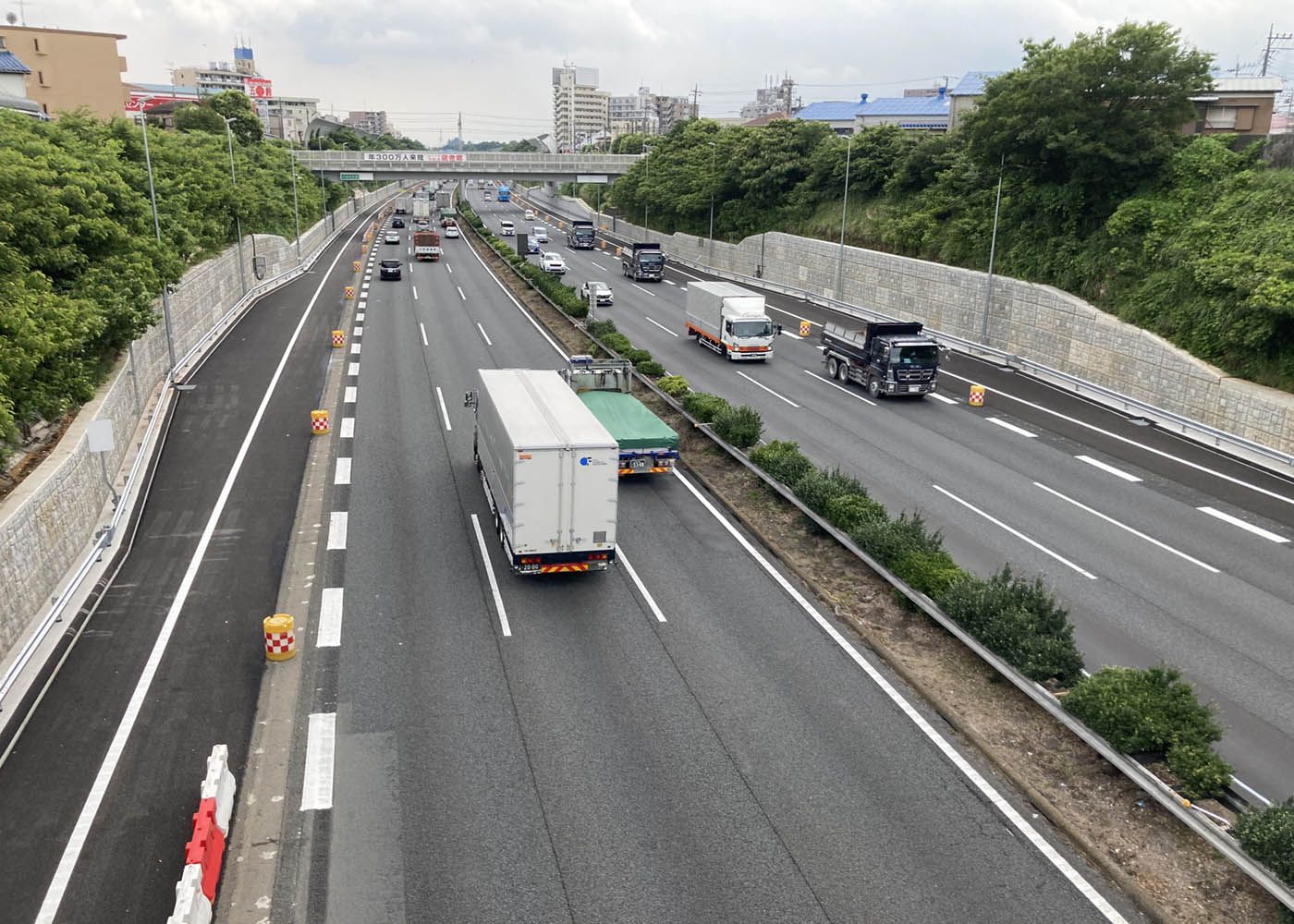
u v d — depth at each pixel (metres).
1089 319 36.16
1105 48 37.25
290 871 10.80
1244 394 28.45
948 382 38.25
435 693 14.63
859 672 15.55
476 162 95.44
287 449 27.08
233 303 48.41
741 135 79.38
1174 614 18.06
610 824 11.66
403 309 52.69
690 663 15.70
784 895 10.51
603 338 41.56
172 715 13.98
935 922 10.17
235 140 71.31
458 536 21.09
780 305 59.06
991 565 20.17
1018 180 43.69
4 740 13.29
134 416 28.08
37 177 24.62
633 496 24.19
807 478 22.38
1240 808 11.61
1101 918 10.30
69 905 10.28
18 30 74.69
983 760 13.19
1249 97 50.16
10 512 16.23
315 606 17.58
